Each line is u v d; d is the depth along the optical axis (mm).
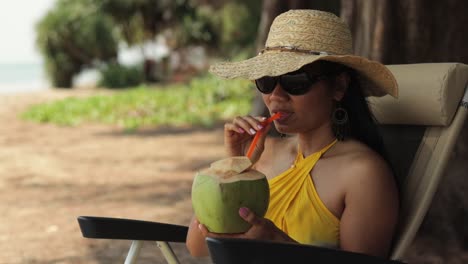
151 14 27828
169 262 2562
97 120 14688
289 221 2428
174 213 6539
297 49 2338
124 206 6895
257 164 2711
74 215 6574
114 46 28688
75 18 28141
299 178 2445
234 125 2498
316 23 2352
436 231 4801
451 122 2553
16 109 17625
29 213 6711
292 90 2318
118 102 17016
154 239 2514
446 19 4613
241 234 2148
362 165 2322
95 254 5320
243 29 27281
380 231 2299
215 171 2125
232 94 16641
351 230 2293
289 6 5742
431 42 4602
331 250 2002
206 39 28203
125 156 10039
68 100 18219
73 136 12500
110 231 2445
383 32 4555
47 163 9672
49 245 5574
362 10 4711
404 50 4594
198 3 22281
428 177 2523
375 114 2707
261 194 2115
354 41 4805
